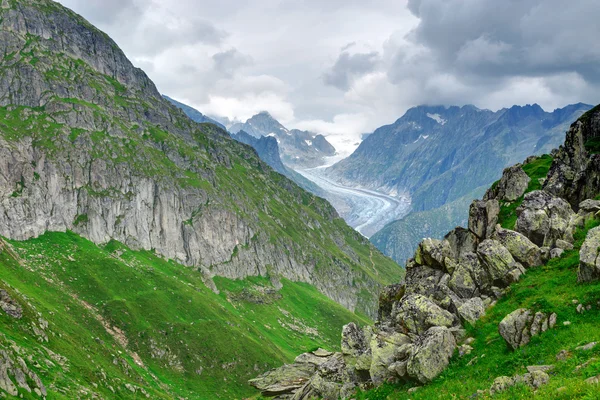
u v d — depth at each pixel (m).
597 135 68.69
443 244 54.72
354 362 51.25
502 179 76.38
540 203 54.53
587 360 27.72
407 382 39.59
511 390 27.81
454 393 32.53
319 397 51.09
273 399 60.44
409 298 46.47
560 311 34.34
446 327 41.09
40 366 81.75
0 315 93.50
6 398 58.75
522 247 46.34
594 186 58.09
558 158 70.69
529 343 33.66
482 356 35.66
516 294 41.06
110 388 102.19
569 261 42.41
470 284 46.78
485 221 59.94
